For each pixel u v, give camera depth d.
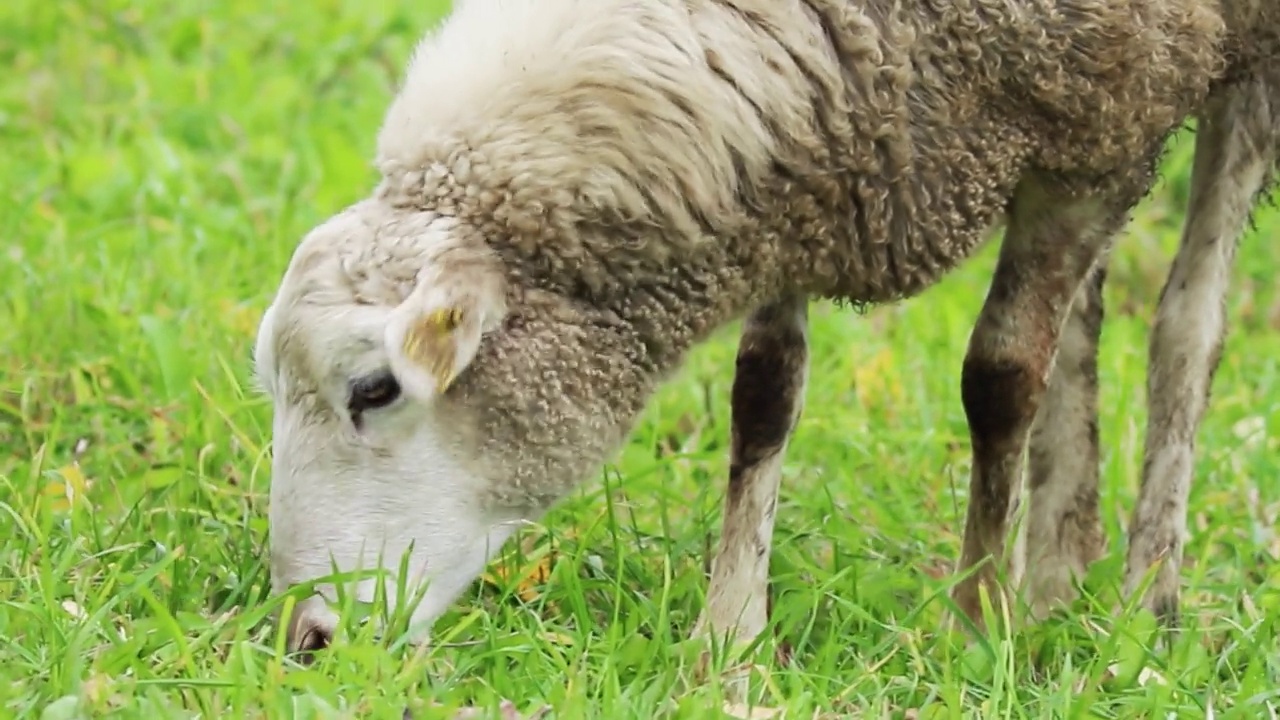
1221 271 8.68
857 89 7.24
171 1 16.45
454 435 7.08
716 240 7.25
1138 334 12.16
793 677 7.04
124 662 6.79
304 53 15.44
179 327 10.20
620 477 8.63
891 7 7.25
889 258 7.57
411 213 7.04
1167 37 7.67
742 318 7.78
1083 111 7.56
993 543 8.09
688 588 8.09
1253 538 8.92
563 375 7.16
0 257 11.05
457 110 7.07
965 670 7.36
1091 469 8.80
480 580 8.02
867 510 9.24
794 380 7.96
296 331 6.93
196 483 8.65
